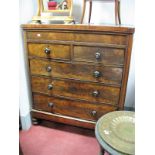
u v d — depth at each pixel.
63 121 1.69
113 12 1.74
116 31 1.24
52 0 1.67
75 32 1.35
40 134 1.77
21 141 1.67
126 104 1.97
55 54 1.48
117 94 1.41
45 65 1.56
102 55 1.34
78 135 1.76
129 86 1.88
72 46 1.40
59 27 1.38
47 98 1.68
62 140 1.69
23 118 1.79
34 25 1.46
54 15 1.79
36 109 1.79
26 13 1.67
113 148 0.92
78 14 1.82
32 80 1.67
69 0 1.62
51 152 1.55
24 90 1.74
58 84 1.58
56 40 1.44
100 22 1.79
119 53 1.30
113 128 1.05
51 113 1.72
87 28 1.30
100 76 1.41
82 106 1.57
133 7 1.66
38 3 1.64
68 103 1.61
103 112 1.51
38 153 1.54
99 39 1.31
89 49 1.36
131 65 1.77
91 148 1.60
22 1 1.59
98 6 1.75
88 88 1.48
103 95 1.46
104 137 0.98
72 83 1.52
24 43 1.58
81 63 1.42
